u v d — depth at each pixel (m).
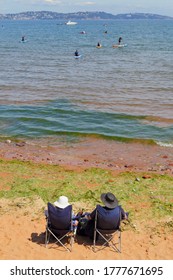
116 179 13.24
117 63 53.12
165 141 18.56
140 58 59.72
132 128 20.53
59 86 33.59
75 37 119.31
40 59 58.19
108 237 9.08
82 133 19.45
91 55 64.31
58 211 8.13
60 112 23.48
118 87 33.44
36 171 14.02
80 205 10.62
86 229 8.86
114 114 23.16
